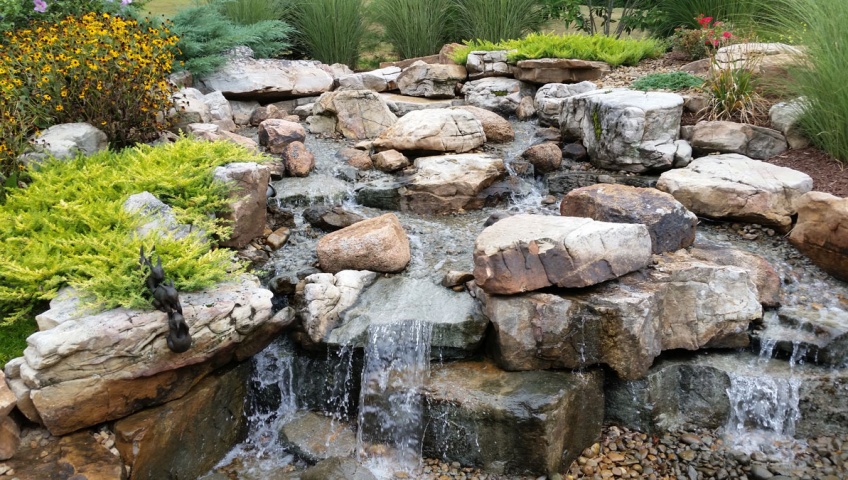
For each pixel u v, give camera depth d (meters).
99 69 6.95
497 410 4.62
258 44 10.92
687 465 4.73
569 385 4.79
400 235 5.99
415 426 4.91
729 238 6.29
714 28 9.70
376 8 12.77
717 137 7.26
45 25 7.58
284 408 5.42
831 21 6.96
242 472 4.84
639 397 4.99
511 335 4.94
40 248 5.05
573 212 6.23
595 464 4.82
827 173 6.63
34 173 5.88
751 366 5.10
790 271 5.80
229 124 8.93
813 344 4.99
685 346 5.18
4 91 6.38
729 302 5.18
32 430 4.30
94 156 6.57
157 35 7.99
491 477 4.72
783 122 7.25
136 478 4.30
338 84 10.83
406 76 10.56
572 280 4.99
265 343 5.20
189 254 4.91
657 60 10.25
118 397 4.33
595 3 13.44
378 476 4.77
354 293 5.46
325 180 7.37
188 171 6.11
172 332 4.37
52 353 4.05
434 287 5.60
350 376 5.18
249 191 6.13
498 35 12.18
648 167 7.24
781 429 4.97
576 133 8.21
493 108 9.86
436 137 7.80
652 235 5.65
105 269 4.75
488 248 5.00
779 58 7.91
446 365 5.16
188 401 4.66
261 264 6.01
